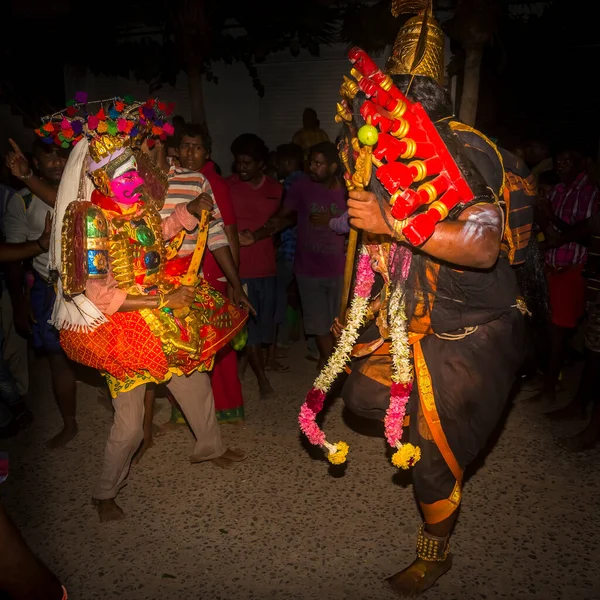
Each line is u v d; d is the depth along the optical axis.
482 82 9.25
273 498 3.66
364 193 2.35
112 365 3.23
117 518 3.46
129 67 10.39
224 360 4.51
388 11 8.91
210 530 3.36
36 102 10.67
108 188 3.03
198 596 2.87
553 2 8.86
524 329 2.76
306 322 5.52
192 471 3.97
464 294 2.57
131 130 3.12
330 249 5.29
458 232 2.26
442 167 2.27
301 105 10.27
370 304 2.91
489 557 3.12
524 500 3.62
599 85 9.01
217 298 3.69
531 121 9.33
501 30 8.86
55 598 1.61
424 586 2.87
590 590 2.89
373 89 2.26
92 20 10.16
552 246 4.89
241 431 4.54
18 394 4.62
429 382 2.67
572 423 4.64
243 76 10.41
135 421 3.42
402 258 2.57
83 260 2.96
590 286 4.40
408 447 2.61
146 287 3.23
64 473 3.97
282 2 9.38
